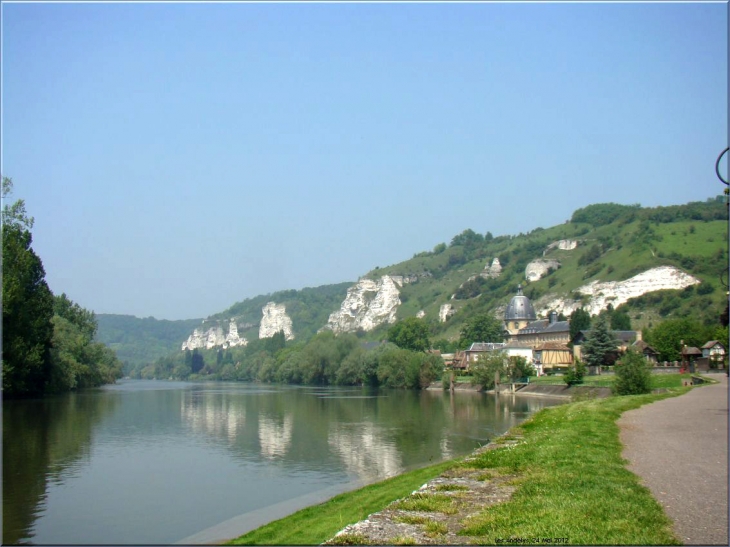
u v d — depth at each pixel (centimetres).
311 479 4684
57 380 11762
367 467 5100
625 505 1775
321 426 7881
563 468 2331
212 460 5466
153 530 3434
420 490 2123
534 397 13000
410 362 17175
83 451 5956
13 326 9769
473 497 1998
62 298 16575
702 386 8525
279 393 15488
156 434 7125
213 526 3494
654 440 3053
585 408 4731
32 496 4216
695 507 1772
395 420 8575
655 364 14775
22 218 10369
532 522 1655
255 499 4097
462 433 7106
